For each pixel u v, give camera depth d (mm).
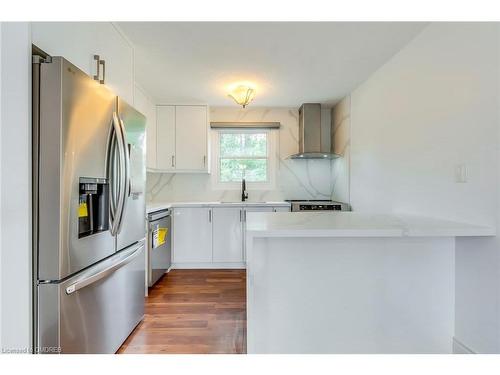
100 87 1517
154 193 4191
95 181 1469
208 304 2586
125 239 1853
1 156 1128
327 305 1628
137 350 1837
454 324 1673
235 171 4285
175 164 3852
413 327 1668
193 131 3863
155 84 3176
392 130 2467
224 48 2330
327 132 4270
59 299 1226
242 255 3697
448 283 1677
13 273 1153
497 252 1415
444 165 1784
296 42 2223
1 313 1134
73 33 1467
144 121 2180
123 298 1874
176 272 3539
